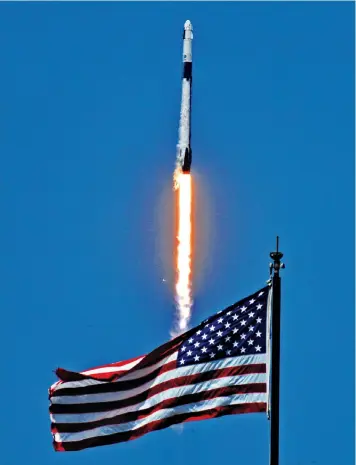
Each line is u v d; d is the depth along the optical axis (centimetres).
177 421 19812
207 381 19700
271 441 18662
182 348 19825
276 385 18750
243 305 19675
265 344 19562
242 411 19612
